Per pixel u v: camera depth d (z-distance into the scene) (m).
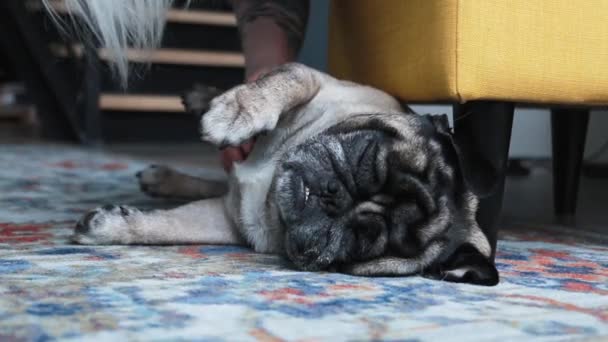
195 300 1.11
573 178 2.47
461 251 1.38
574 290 1.28
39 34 5.09
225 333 0.95
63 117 5.64
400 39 1.65
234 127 1.43
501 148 1.51
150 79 5.78
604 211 2.62
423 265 1.38
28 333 0.92
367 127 1.48
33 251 1.48
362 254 1.38
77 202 2.35
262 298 1.14
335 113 1.59
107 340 0.90
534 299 1.20
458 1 1.45
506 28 1.47
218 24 5.71
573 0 1.50
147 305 1.07
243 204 1.61
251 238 1.60
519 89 1.49
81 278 1.24
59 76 5.31
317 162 1.44
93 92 5.37
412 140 1.46
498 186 1.44
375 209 1.39
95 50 1.87
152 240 1.62
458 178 1.47
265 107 1.48
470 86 1.46
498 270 1.45
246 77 1.99
